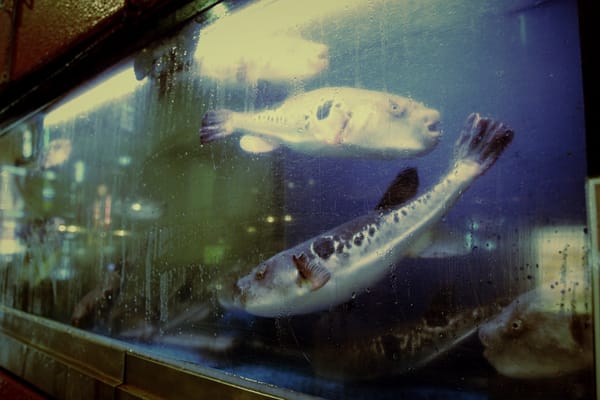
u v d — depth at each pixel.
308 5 0.82
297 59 0.83
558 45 0.54
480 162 0.60
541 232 0.54
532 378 0.53
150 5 0.93
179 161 1.02
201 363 0.88
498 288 0.57
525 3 0.57
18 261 1.58
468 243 0.60
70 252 1.33
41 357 1.18
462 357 0.59
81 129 1.36
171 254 1.00
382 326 0.67
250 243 0.85
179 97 1.04
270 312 0.80
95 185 1.28
